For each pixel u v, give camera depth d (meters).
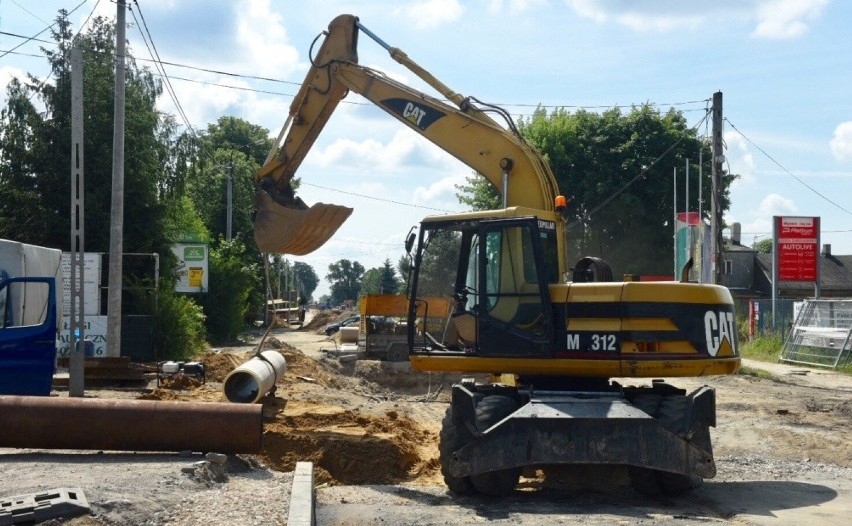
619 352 10.75
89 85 32.94
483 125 13.75
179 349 28.00
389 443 13.74
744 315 51.28
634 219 55.44
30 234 31.91
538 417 10.21
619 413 10.25
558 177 56.72
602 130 56.75
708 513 9.92
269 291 15.61
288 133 15.80
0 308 14.80
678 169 54.91
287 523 7.81
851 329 30.75
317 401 18.98
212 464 10.22
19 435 10.54
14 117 32.53
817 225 39.59
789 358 34.12
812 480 11.95
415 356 11.63
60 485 8.73
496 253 11.41
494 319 11.30
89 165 32.69
